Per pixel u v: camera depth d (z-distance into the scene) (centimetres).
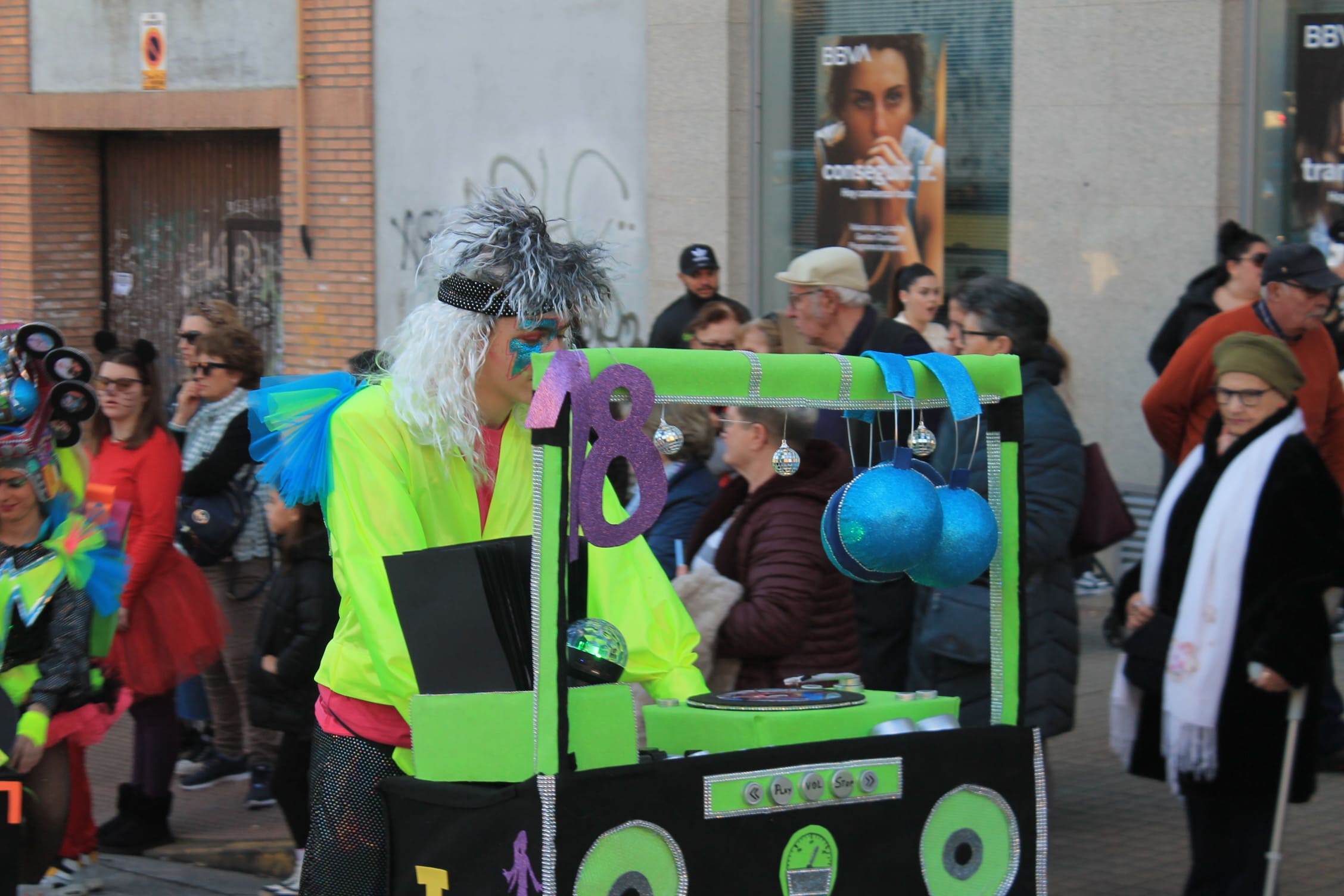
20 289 1599
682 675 330
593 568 330
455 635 291
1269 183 940
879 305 1105
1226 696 473
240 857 646
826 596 477
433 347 313
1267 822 483
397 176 1314
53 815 542
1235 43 929
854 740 288
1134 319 970
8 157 1591
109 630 569
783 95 1131
